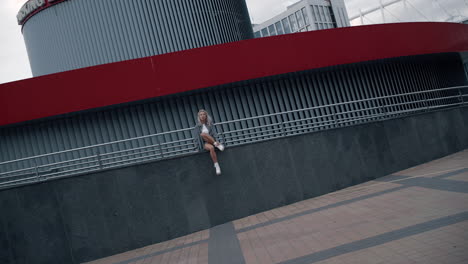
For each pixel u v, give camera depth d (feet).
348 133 33.40
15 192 25.77
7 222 25.52
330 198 28.94
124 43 54.70
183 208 27.63
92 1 55.52
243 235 23.17
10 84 36.09
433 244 14.07
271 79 41.91
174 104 40.42
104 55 55.06
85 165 38.60
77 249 26.02
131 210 26.89
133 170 27.17
